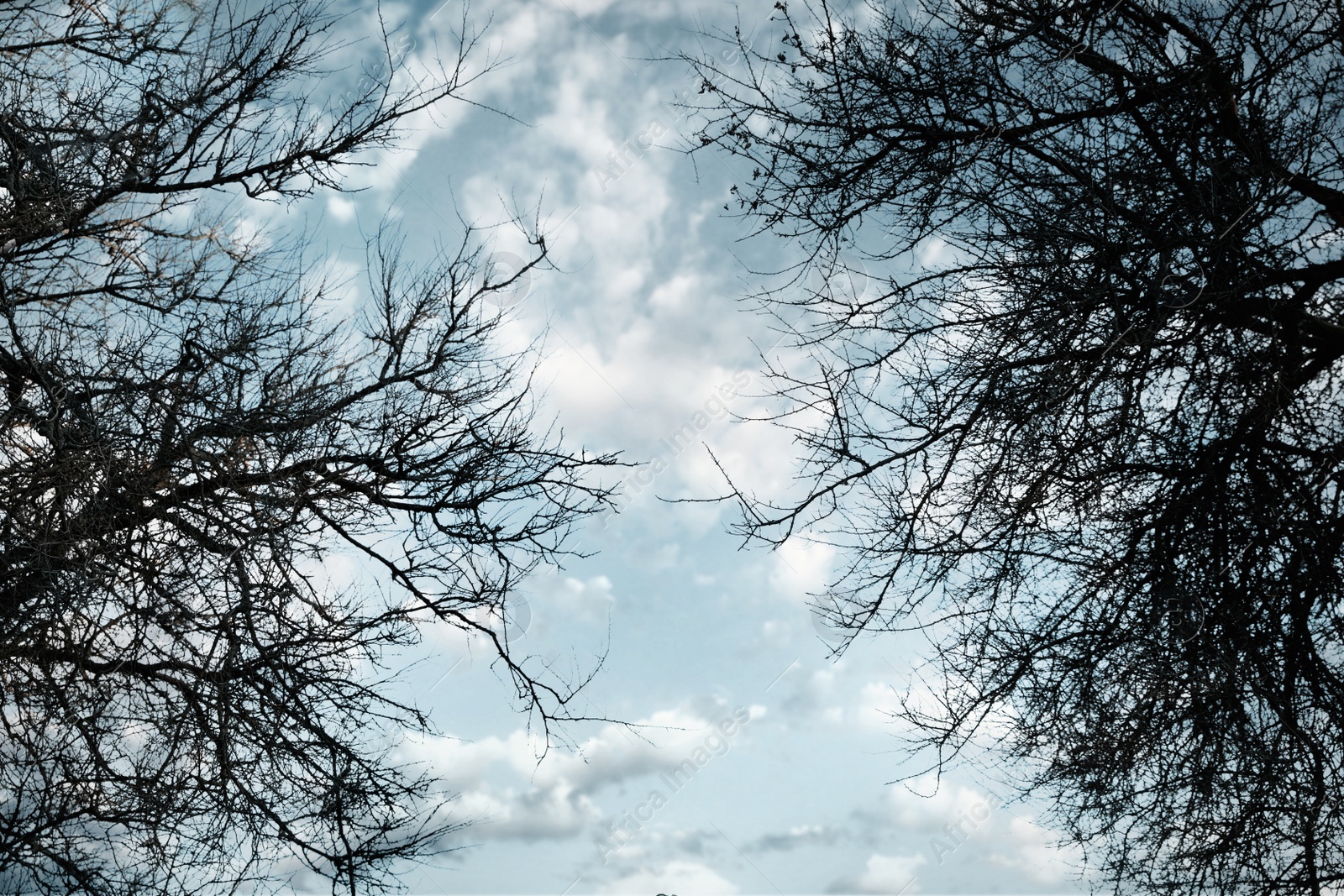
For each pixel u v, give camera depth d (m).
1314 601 6.05
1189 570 6.17
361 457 7.34
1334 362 5.79
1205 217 5.55
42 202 6.40
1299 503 5.71
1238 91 5.74
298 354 6.73
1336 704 6.14
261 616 6.53
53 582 5.44
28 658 5.95
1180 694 5.99
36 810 5.80
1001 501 6.41
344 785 6.79
